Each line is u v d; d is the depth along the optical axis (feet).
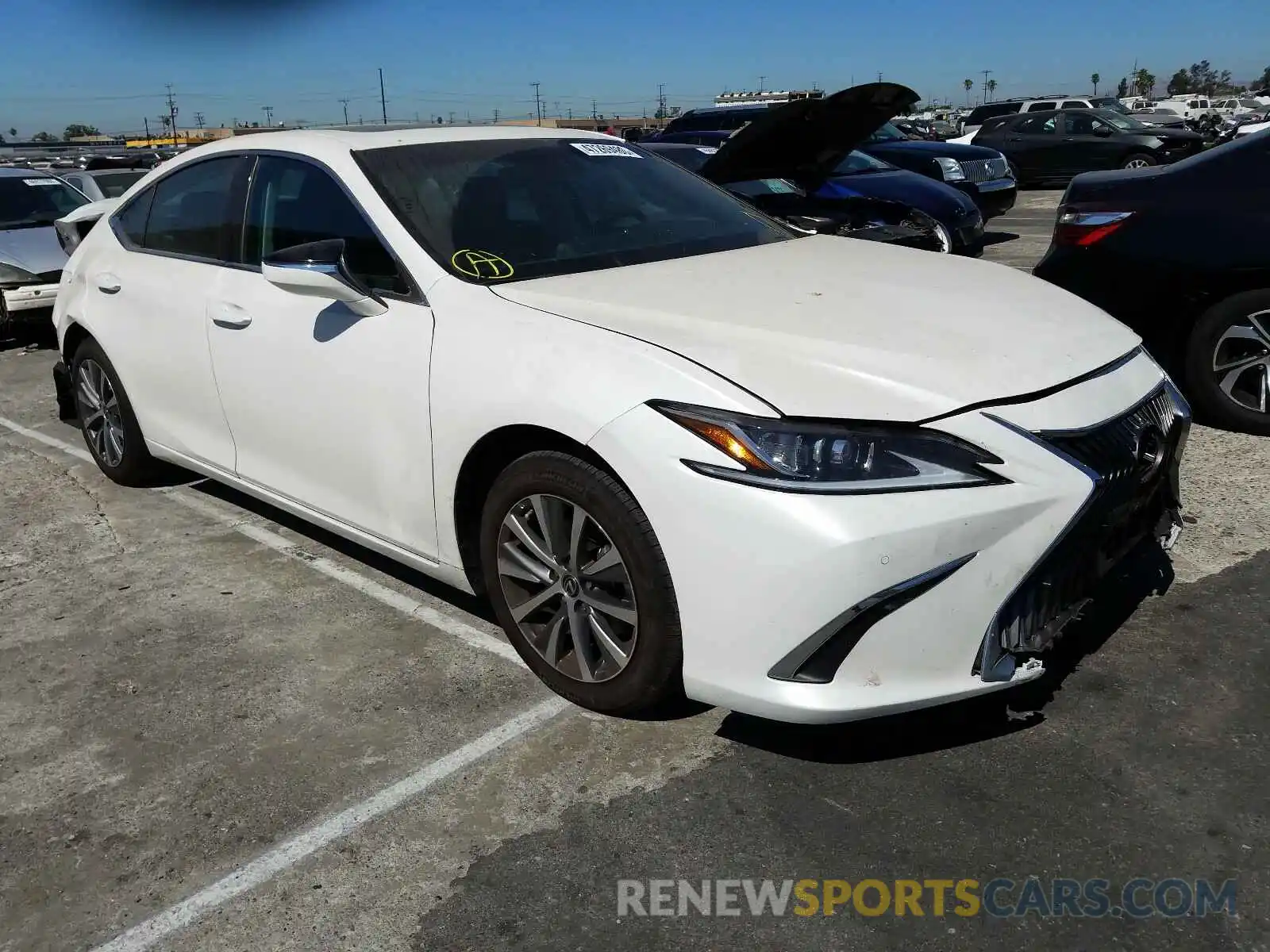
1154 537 9.71
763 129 21.04
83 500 15.69
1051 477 7.74
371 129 12.39
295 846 7.89
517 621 9.73
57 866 7.80
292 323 11.25
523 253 10.56
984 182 41.32
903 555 7.35
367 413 10.43
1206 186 15.72
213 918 7.25
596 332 8.75
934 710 9.21
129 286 14.12
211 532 14.21
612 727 9.22
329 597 12.06
